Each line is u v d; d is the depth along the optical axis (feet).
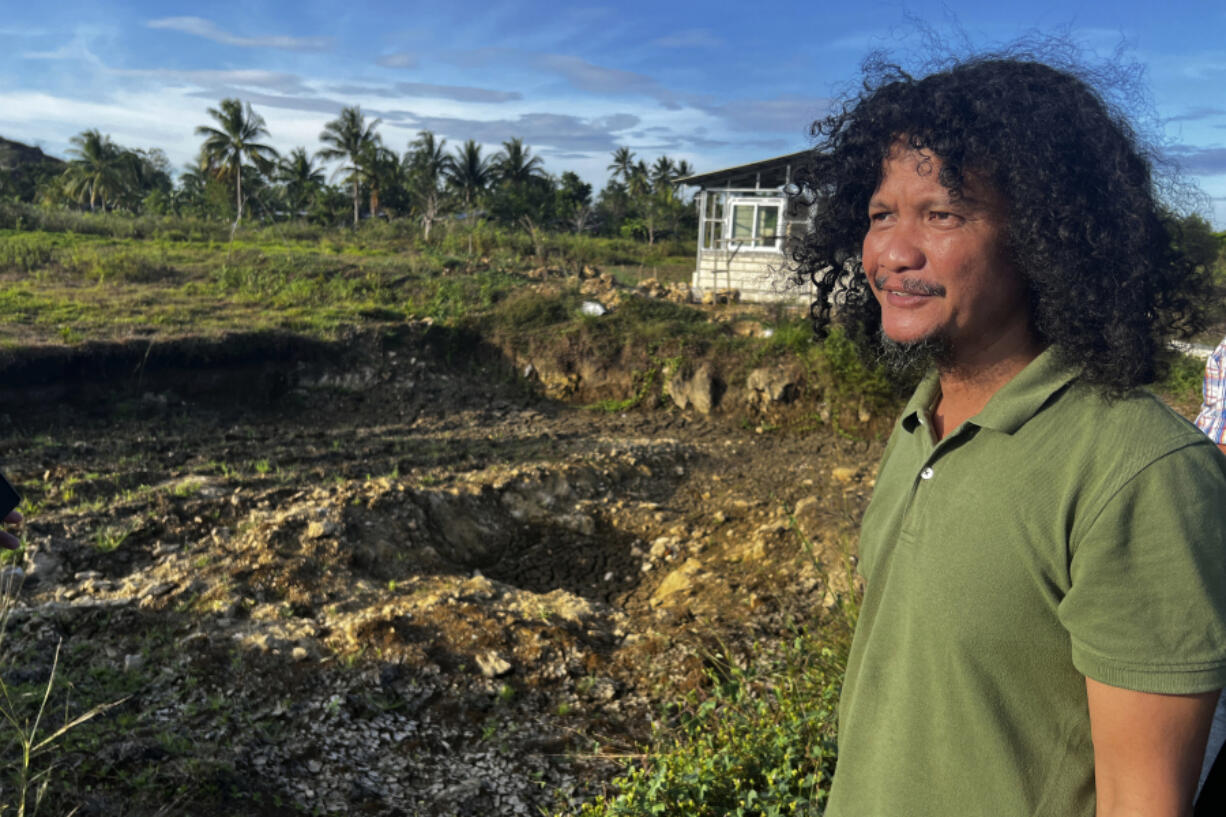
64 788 10.46
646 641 17.46
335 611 17.63
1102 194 3.21
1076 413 3.10
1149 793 2.79
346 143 160.15
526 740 14.28
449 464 30.07
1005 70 3.57
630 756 12.62
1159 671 2.74
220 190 159.33
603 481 30.14
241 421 35.17
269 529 20.40
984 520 3.19
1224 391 7.87
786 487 30.91
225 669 14.89
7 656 13.82
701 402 40.81
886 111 3.65
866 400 37.50
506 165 191.93
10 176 179.73
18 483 23.34
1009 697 3.18
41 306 40.83
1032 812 3.16
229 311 44.37
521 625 17.60
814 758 9.96
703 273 59.77
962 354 3.61
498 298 50.21
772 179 58.39
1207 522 2.77
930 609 3.34
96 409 32.76
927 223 3.49
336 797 12.23
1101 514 2.86
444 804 12.41
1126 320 3.05
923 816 3.41
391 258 61.46
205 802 11.28
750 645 16.57
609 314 46.19
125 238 79.10
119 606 16.44
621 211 187.11
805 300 46.62
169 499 22.15
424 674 15.72
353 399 39.65
